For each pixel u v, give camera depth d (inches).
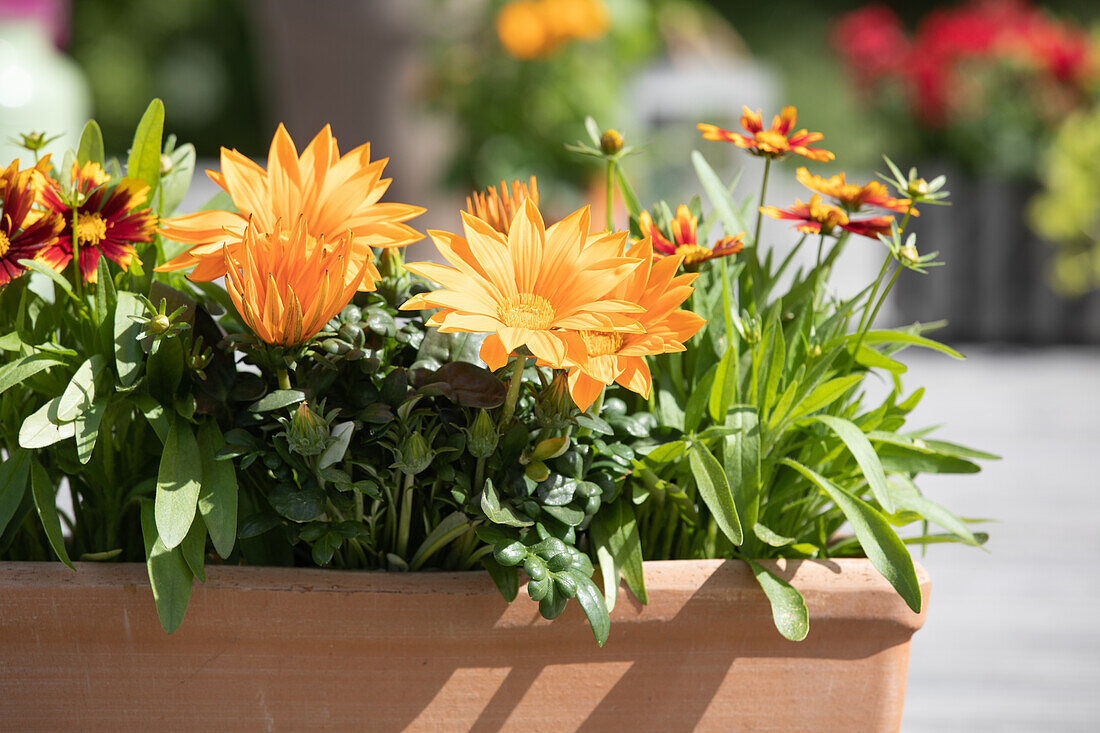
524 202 59.2
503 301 58.9
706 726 61.4
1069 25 275.1
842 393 62.0
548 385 60.9
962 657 90.4
